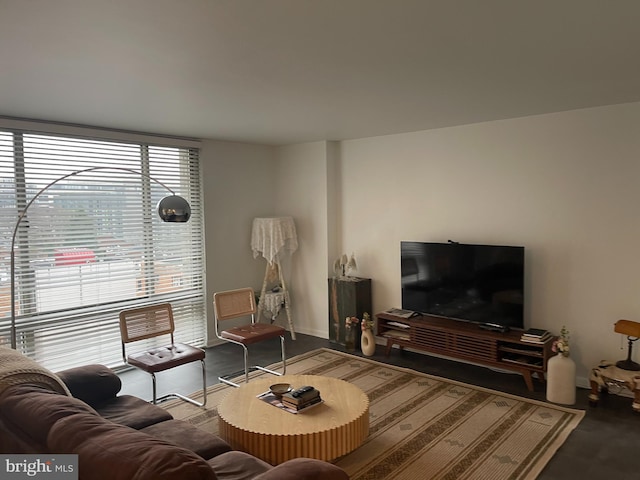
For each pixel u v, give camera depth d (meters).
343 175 5.41
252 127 4.45
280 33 2.04
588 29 2.03
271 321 5.61
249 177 5.65
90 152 4.30
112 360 4.52
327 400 2.99
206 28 1.97
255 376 4.29
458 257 4.39
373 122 4.24
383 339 5.22
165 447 1.45
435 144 4.64
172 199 3.51
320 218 5.49
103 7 1.74
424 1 1.74
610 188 3.69
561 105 3.62
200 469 1.36
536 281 4.11
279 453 2.53
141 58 2.35
